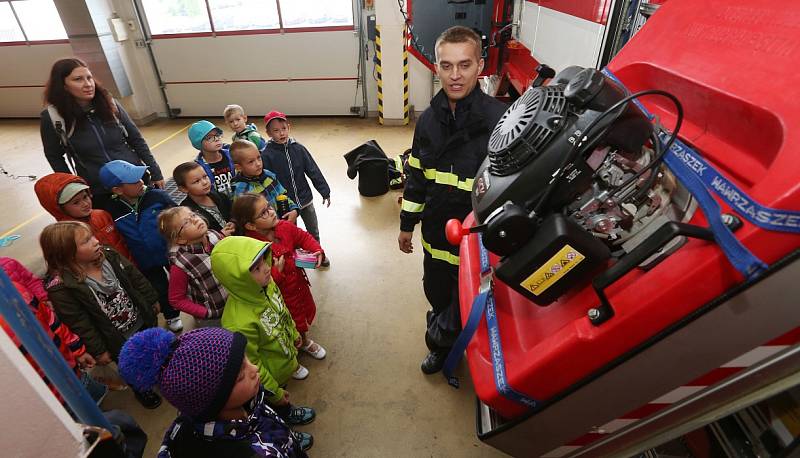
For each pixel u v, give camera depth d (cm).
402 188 388
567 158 66
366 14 530
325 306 244
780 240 49
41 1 571
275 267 176
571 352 67
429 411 179
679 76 77
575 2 182
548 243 67
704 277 56
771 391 61
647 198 73
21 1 573
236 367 83
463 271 108
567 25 193
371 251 298
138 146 257
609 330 63
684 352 62
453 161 135
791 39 60
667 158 70
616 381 68
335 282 265
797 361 58
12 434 39
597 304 72
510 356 81
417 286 260
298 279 196
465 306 98
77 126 224
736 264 51
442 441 166
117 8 557
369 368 201
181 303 166
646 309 60
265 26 563
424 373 196
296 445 108
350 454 162
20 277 146
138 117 611
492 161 77
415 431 170
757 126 58
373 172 367
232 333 86
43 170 488
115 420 62
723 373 63
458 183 136
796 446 73
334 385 192
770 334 56
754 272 51
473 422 173
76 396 47
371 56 561
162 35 577
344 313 238
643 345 62
